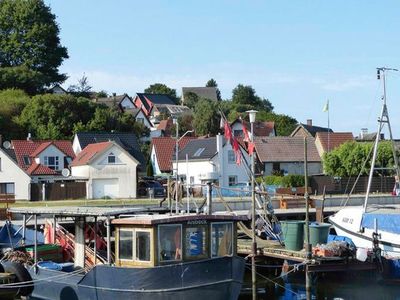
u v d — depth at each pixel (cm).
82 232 2462
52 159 7150
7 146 7262
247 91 14800
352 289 2823
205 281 2048
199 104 10962
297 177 6706
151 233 2047
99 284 2153
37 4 11519
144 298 2062
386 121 3447
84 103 9425
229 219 2156
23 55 11325
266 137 8312
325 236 2962
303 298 2639
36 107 9062
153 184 7031
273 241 3195
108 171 6719
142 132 9725
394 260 2883
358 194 6338
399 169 3831
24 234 2698
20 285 2333
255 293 2458
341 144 7731
